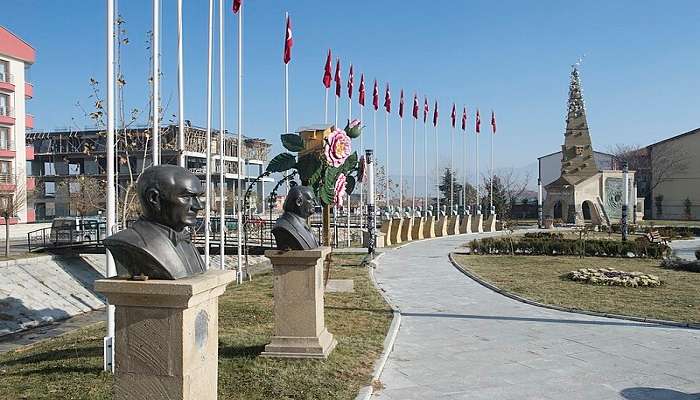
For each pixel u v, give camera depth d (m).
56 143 47.31
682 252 26.28
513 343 8.83
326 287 13.79
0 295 16.52
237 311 10.53
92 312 18.22
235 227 29.86
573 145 48.31
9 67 36.88
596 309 11.46
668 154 58.50
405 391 6.50
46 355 7.76
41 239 30.31
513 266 19.89
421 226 36.34
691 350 8.40
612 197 47.44
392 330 9.27
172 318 3.70
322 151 10.09
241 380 6.23
